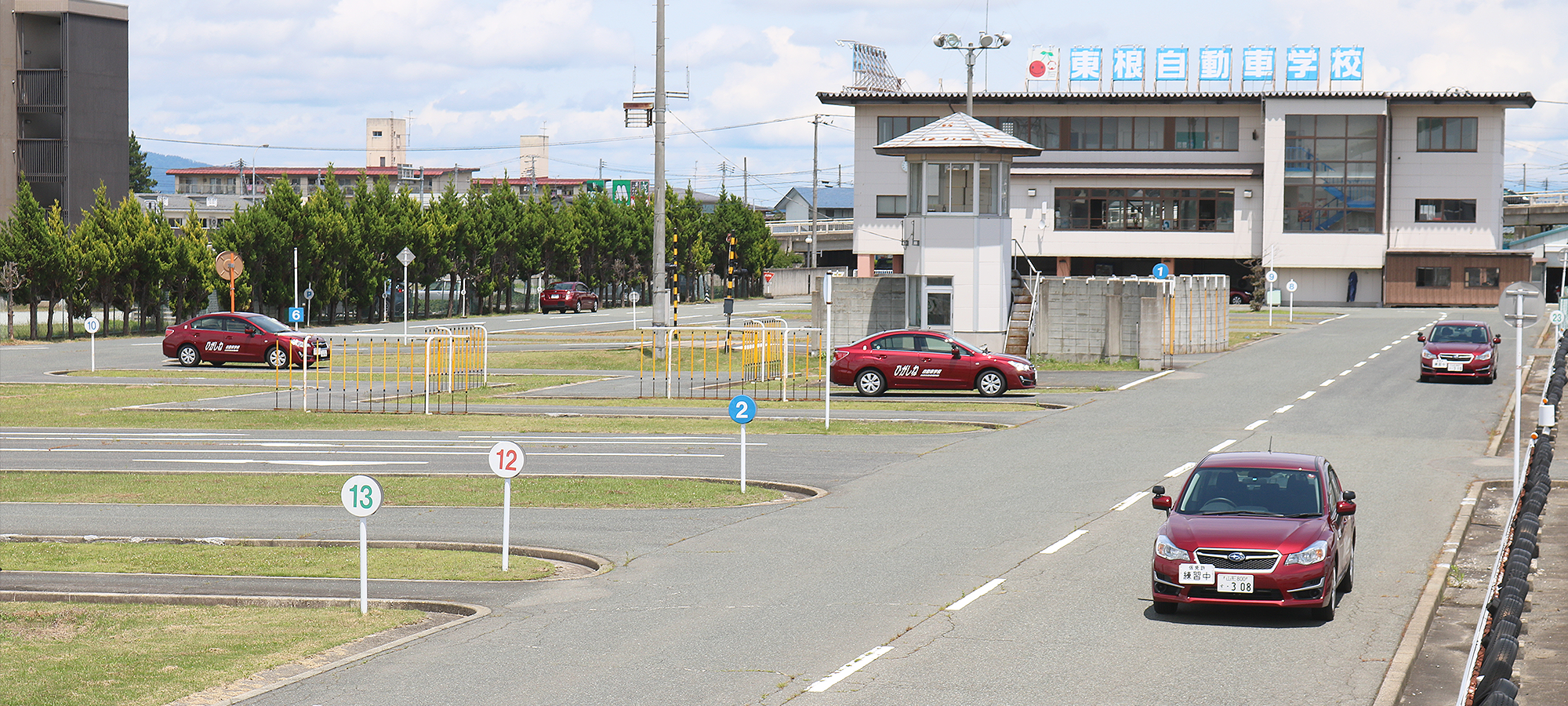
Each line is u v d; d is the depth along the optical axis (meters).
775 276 123.19
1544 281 86.50
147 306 67.75
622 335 62.56
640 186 164.75
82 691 11.62
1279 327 62.47
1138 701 10.93
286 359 48.62
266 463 26.19
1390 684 11.36
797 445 28.38
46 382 43.03
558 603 14.91
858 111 87.94
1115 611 14.17
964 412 34.00
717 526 19.58
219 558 17.59
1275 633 13.26
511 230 89.50
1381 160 83.94
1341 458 25.23
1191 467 24.33
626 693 11.23
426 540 18.69
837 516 20.23
